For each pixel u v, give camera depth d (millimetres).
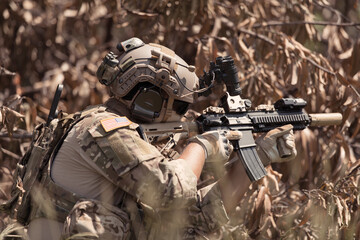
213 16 14078
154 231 7379
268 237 10625
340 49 14320
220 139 7551
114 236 6742
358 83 13016
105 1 15914
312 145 12500
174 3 13922
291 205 11406
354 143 14117
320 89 12680
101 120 6922
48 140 7363
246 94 13094
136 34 14773
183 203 6859
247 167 7820
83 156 6945
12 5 17469
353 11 16578
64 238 6703
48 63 18609
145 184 6684
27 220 7449
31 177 7309
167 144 7664
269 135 8016
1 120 11617
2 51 17500
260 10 14727
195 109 14367
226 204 8242
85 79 15609
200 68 12977
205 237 8172
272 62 14320
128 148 6754
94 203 6797
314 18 15430
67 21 18672
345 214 9000
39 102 16328
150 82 7352
